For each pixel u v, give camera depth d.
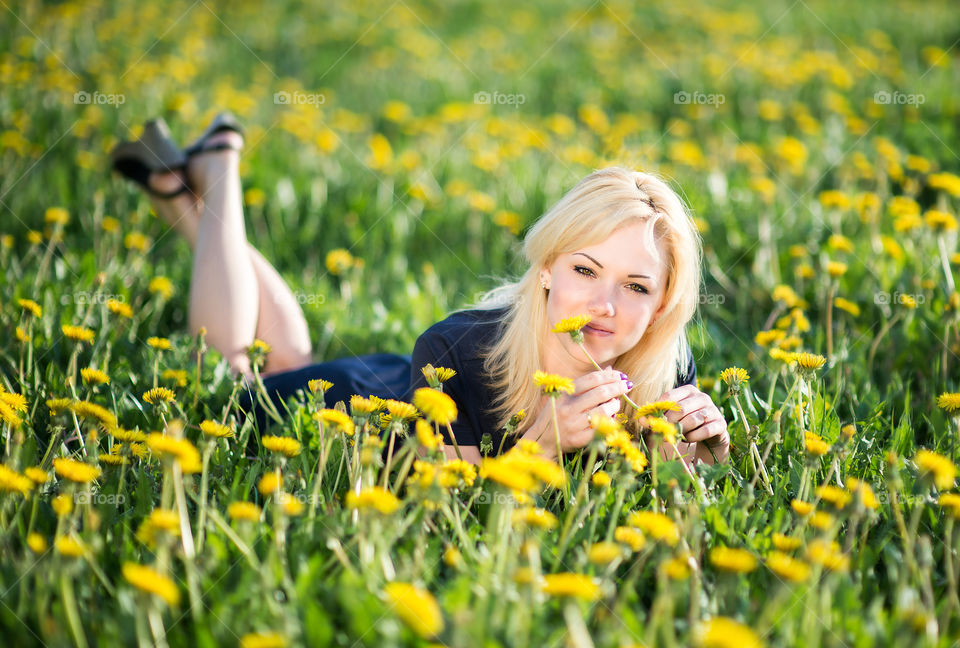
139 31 6.33
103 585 1.20
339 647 1.06
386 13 8.28
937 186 2.80
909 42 6.83
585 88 5.84
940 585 1.26
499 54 6.93
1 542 1.22
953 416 1.54
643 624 1.15
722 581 1.12
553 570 1.22
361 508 1.14
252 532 1.24
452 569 1.23
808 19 8.02
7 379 1.82
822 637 1.09
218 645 1.05
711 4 8.80
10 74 4.47
